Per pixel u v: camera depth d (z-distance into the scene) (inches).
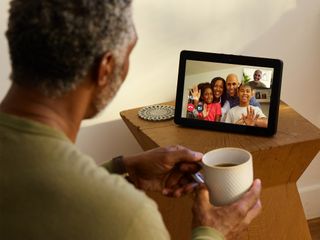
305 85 78.7
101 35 29.8
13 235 28.7
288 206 62.0
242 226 38.0
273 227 61.4
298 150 57.9
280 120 61.7
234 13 71.2
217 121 59.9
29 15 29.3
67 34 29.0
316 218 87.1
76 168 29.4
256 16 72.2
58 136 30.3
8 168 29.4
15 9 30.0
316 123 81.8
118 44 30.9
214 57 59.1
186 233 62.1
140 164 45.3
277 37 74.4
